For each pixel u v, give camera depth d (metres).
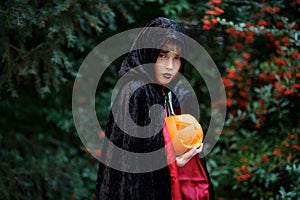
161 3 3.97
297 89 3.65
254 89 3.92
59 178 4.21
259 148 3.87
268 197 3.74
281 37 3.64
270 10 3.61
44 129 4.82
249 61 4.14
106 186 2.24
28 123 4.88
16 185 3.87
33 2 3.29
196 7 3.86
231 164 3.91
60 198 4.20
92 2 3.41
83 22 3.62
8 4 3.10
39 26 3.15
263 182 3.81
